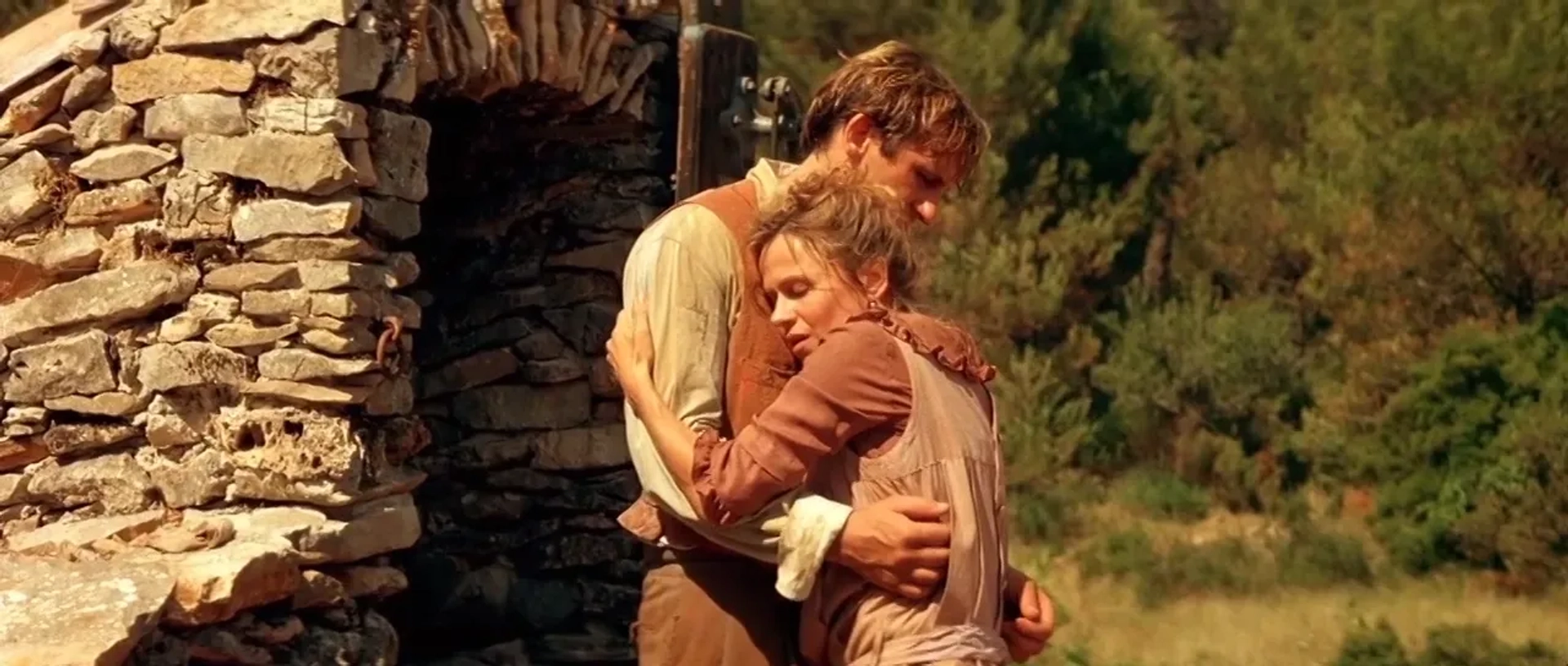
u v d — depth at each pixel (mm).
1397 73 16703
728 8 6102
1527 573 13727
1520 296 16141
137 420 4859
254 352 4785
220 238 4824
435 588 6066
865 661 3021
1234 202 21484
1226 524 17297
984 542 3025
